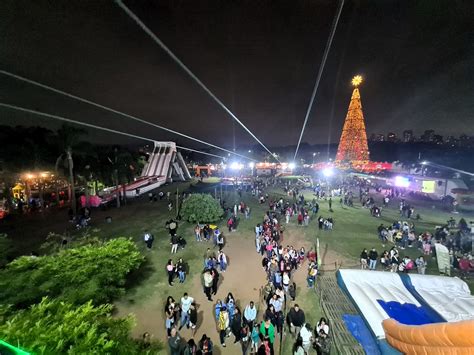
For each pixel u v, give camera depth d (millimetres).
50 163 27609
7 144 25328
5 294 8773
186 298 9938
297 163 114312
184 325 10016
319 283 12523
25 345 4688
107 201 32719
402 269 13539
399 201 34031
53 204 32688
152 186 46031
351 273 10820
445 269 14078
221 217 24406
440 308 8836
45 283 9391
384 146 112375
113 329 6309
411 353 3082
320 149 135500
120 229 21625
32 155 26047
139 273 14094
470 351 2309
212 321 10352
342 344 8281
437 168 43469
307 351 8594
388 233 18859
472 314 8469
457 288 10125
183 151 103438
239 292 12320
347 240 19172
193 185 47906
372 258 14164
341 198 32344
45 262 10688
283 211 25672
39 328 5184
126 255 12375
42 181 35594
